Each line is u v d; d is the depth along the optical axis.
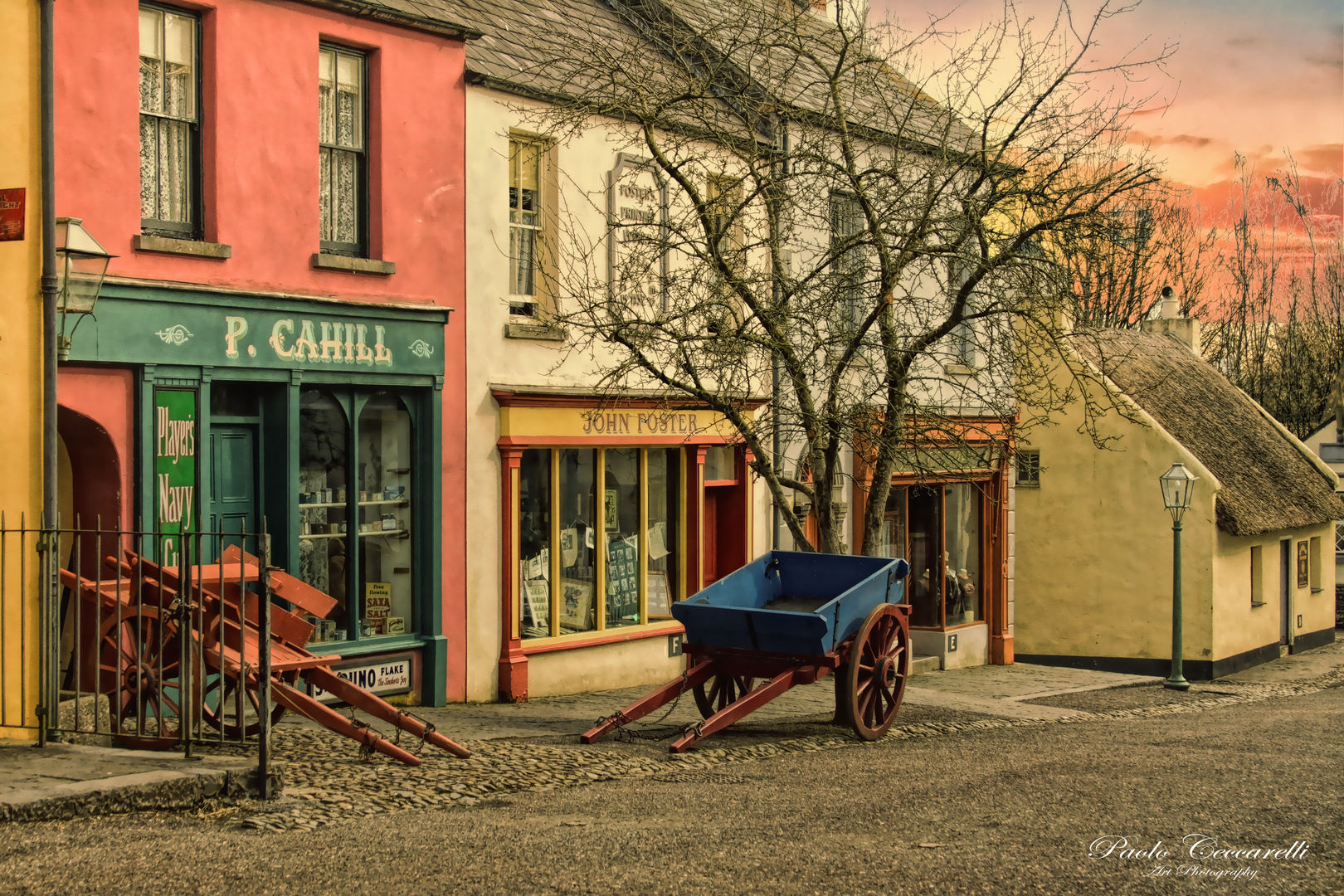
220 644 8.59
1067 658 23.52
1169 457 22.66
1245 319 43.22
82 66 10.52
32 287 9.10
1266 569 25.48
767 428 14.46
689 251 15.45
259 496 11.96
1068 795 8.97
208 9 11.45
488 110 13.84
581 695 14.62
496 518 13.91
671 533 16.22
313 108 12.22
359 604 12.81
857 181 13.30
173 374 11.05
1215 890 6.41
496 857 6.69
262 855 6.62
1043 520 23.77
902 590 12.38
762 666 11.34
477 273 13.71
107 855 6.47
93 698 9.23
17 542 8.94
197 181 11.49
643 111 12.71
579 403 14.55
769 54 15.51
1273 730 13.76
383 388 12.93
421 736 9.42
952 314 13.41
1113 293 33.03
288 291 11.91
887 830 7.64
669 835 7.33
